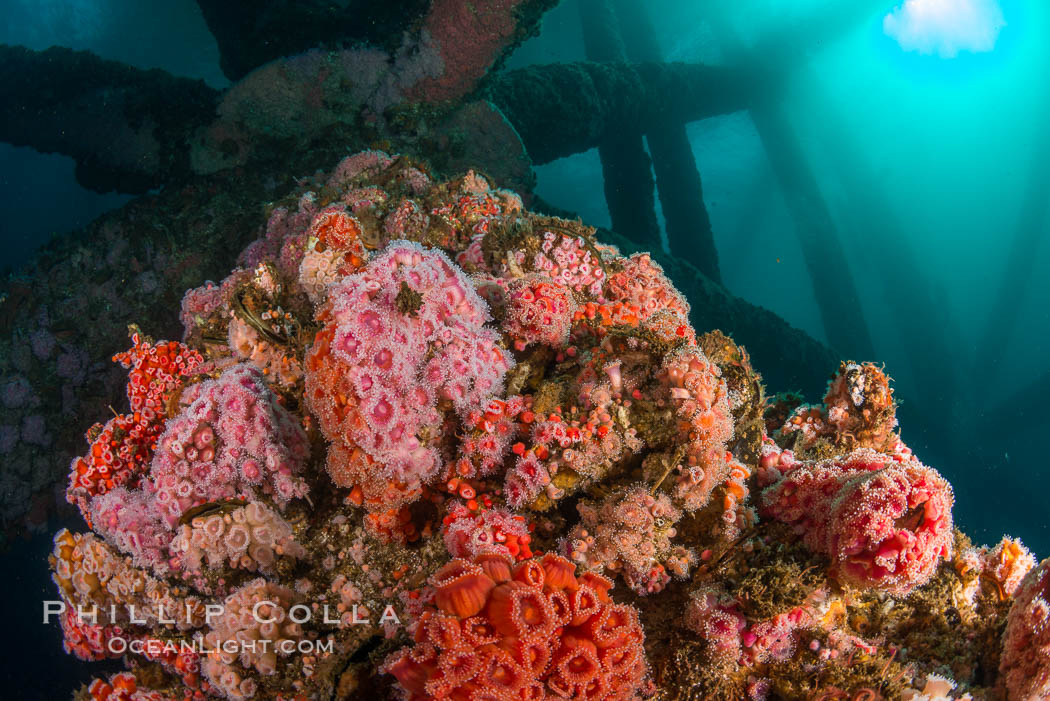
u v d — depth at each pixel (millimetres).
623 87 14828
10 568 8625
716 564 2666
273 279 3861
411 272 2648
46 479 8297
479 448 2771
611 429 2791
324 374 2547
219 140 8836
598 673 2027
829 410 3621
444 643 1996
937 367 29938
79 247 8414
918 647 2645
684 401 2715
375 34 8773
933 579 2740
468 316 2861
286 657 2736
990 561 2850
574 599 2094
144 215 8586
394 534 2867
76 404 8312
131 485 3553
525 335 3285
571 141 14219
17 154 26625
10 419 8133
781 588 2404
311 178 7535
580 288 3922
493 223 4445
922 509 2373
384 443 2533
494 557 2215
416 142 9180
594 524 2682
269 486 3000
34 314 8258
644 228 17359
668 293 3988
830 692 2398
